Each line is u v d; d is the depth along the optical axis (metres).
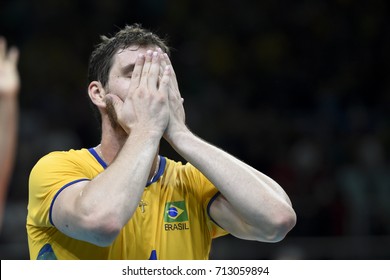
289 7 46.41
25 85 40.06
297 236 31.80
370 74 44.56
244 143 37.97
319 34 45.69
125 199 10.15
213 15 45.38
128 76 11.77
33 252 11.53
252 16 45.94
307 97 43.44
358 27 45.81
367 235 32.97
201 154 11.13
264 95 43.25
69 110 38.22
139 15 43.47
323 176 35.38
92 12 43.06
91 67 12.43
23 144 35.22
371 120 40.84
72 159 11.59
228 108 40.97
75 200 10.30
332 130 39.62
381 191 35.56
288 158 36.75
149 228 11.34
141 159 10.55
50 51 41.59
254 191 10.88
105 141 11.93
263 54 44.56
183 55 42.97
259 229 11.08
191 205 11.89
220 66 43.56
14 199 32.41
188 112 39.78
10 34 41.69
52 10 42.66
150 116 11.08
